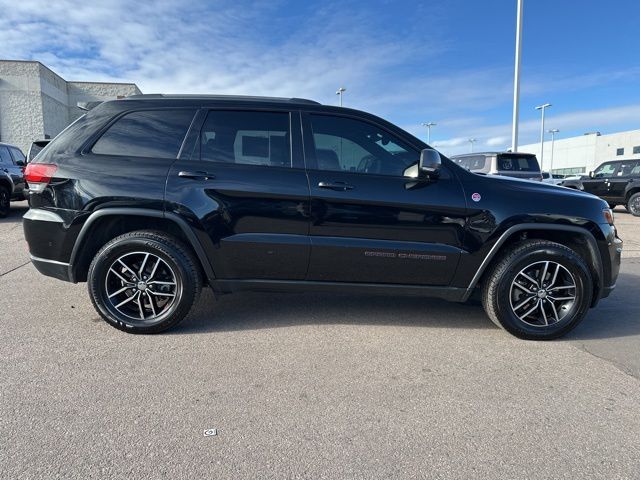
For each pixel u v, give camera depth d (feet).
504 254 11.64
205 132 11.40
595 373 9.77
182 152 11.27
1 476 6.19
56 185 11.02
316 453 6.88
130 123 11.46
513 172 36.52
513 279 11.41
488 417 7.98
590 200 11.84
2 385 8.67
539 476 6.47
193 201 10.94
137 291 11.31
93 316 12.56
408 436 7.37
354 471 6.50
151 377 9.13
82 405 8.03
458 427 7.66
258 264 11.32
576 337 11.91
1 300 13.84
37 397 8.26
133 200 10.85
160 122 11.45
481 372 9.73
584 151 202.59
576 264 11.29
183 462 6.59
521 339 11.66
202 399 8.34
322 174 11.23
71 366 9.53
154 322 11.25
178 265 11.12
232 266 11.32
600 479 6.43
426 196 11.25
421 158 10.76
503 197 11.43
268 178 11.10
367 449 7.00
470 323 12.84
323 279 11.55
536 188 11.85
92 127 11.46
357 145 11.59
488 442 7.25
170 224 11.48
